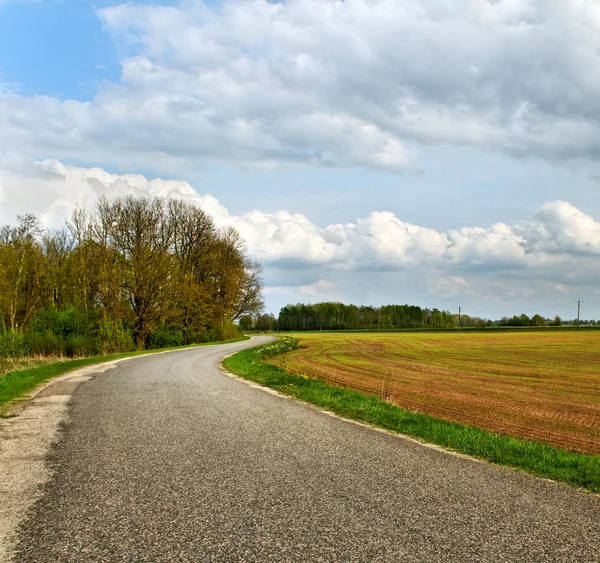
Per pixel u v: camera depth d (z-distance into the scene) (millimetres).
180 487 6438
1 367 24234
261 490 6340
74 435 9594
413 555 4531
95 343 38469
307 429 10367
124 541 4789
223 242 66562
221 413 12156
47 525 5180
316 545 4723
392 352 52156
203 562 4371
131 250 47531
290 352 52125
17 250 40500
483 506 5848
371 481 6781
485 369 33125
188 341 61469
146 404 13500
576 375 29281
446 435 9867
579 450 10672
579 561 4449
